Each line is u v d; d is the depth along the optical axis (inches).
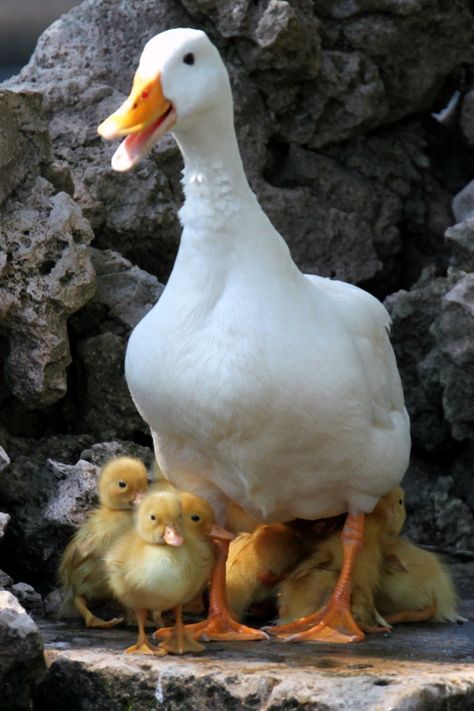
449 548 358.9
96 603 293.3
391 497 293.7
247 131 414.0
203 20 412.5
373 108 427.2
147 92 251.8
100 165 386.9
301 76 416.2
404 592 294.4
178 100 253.1
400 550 297.6
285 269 263.9
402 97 438.0
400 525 300.8
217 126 257.9
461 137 456.1
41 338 326.3
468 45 438.9
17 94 339.9
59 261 330.0
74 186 365.1
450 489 379.6
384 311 294.4
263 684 233.6
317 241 420.8
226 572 293.9
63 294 328.5
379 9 419.8
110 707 243.4
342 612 275.7
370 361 276.1
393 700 223.5
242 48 410.6
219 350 256.2
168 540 246.5
